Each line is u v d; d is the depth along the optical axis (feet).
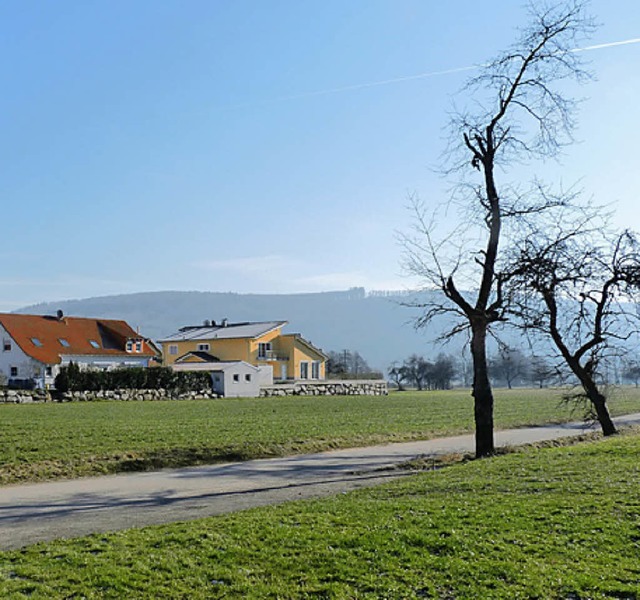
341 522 31.78
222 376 170.50
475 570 24.77
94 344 218.79
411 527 30.09
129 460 63.52
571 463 48.83
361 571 24.93
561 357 85.56
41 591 23.00
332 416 118.52
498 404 166.50
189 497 46.47
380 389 217.97
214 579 24.43
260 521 32.65
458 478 45.57
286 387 186.19
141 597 22.71
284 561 26.05
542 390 254.27
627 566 25.08
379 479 54.39
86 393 145.59
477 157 67.77
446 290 67.82
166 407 131.34
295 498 44.73
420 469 60.85
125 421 99.04
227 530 30.89
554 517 31.32
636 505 33.14
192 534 30.19
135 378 155.33
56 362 199.11
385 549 27.14
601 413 86.22
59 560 26.63
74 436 78.69
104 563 26.03
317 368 242.58
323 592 23.26
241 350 225.97
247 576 24.68
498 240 67.10
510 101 67.41
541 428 108.78
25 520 38.24
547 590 23.03
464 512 32.83
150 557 26.76
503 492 38.55
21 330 203.31
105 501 45.16
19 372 197.26
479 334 66.85
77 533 33.55
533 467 48.01
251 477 56.95
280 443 78.74
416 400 177.17
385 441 87.81
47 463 60.23
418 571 24.88
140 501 44.96
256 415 115.96
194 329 259.19
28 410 117.39
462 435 97.81
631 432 87.40
